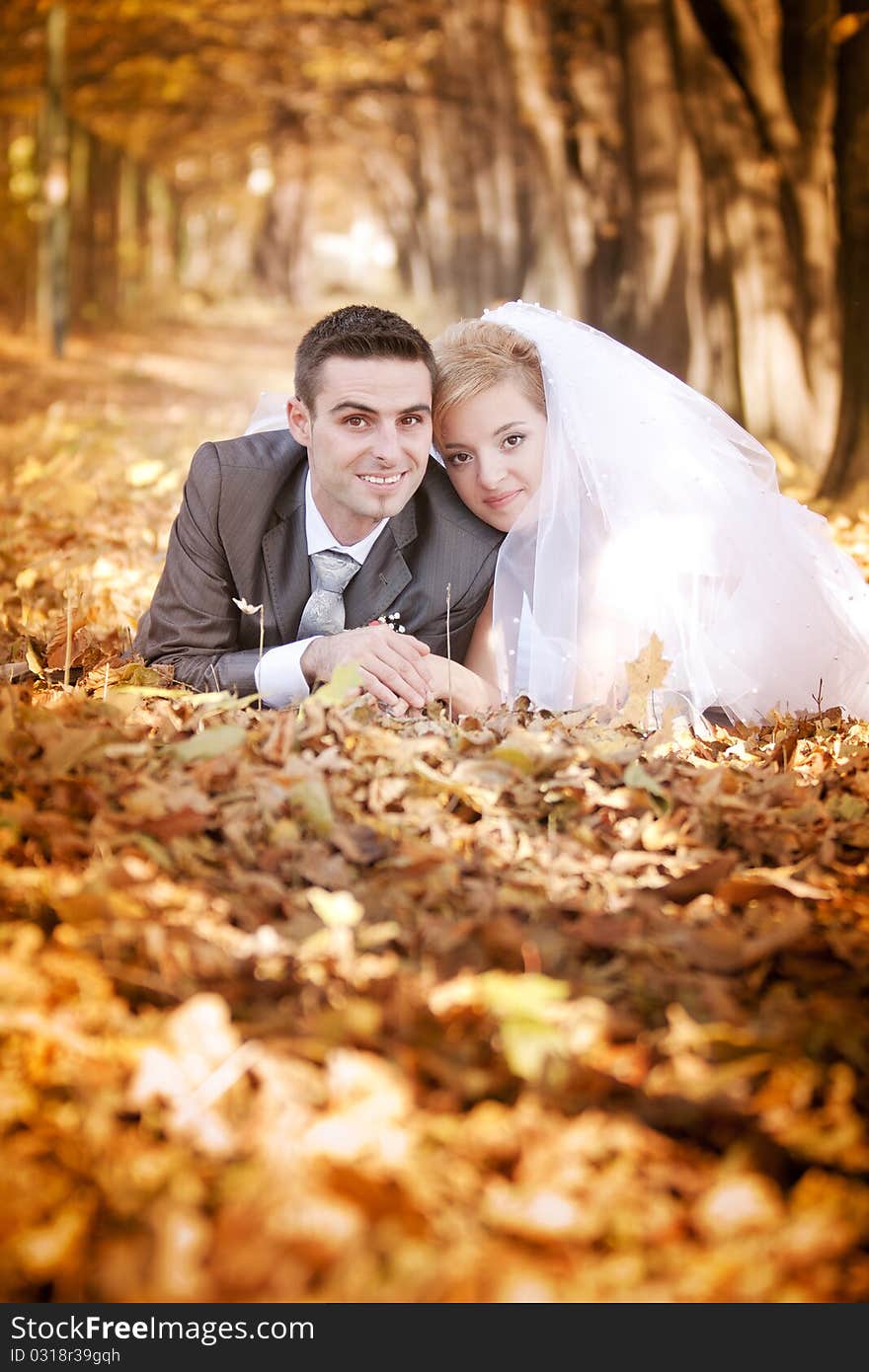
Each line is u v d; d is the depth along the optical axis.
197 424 14.45
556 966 2.45
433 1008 2.25
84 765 3.03
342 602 4.14
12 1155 1.93
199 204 63.03
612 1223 1.88
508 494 4.16
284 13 25.56
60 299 23.22
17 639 4.92
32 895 2.52
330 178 71.62
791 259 11.98
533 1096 2.09
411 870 2.73
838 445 9.91
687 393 4.41
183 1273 1.73
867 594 4.63
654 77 14.55
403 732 3.60
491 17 22.42
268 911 2.61
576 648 4.18
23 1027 2.12
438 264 40.34
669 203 14.76
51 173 22.67
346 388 3.75
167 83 30.97
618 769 3.33
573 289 21.44
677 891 2.80
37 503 8.02
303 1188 1.83
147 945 2.33
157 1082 2.00
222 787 3.05
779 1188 2.03
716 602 4.27
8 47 25.58
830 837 3.15
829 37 11.23
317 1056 2.12
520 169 29.12
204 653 4.13
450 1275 1.75
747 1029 2.30
